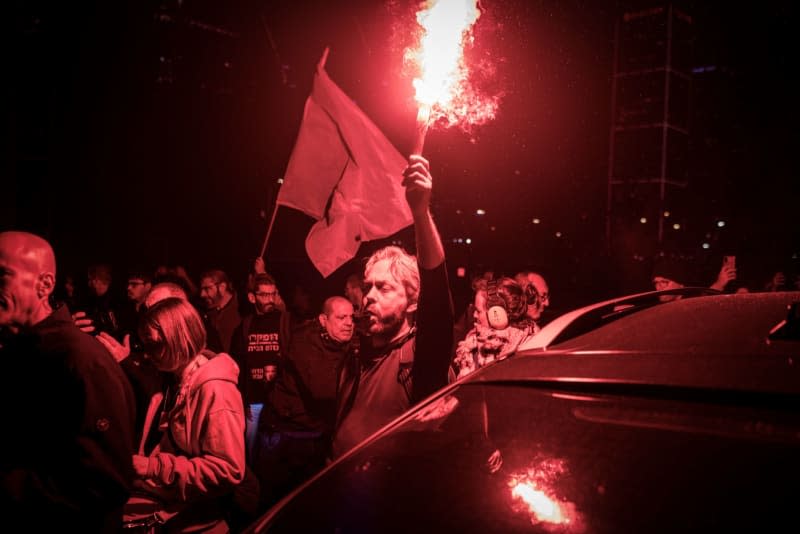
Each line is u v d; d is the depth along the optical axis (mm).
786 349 1540
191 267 24266
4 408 2635
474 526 1444
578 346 1879
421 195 2787
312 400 5266
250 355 5570
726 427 1422
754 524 1231
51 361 2625
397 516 1543
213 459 2992
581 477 1449
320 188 4418
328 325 5234
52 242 22781
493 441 1634
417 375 2947
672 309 1971
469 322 6898
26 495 2551
